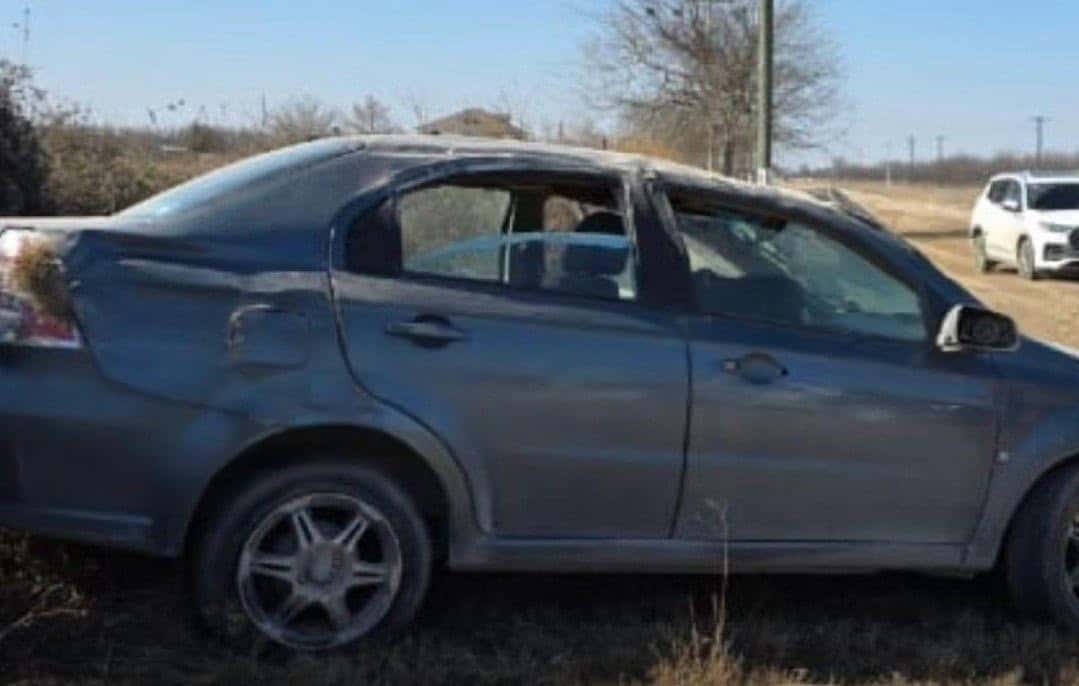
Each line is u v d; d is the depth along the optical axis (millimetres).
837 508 4805
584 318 4559
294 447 4352
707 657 4551
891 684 4512
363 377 4324
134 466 4195
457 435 4402
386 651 4414
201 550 4316
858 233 4988
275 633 4367
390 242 4488
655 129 36438
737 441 4664
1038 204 24312
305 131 21359
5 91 11773
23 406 4133
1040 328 15688
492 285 4551
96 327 4176
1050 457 5000
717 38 36312
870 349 4844
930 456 4871
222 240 4367
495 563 4543
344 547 4418
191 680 4145
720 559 4730
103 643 4371
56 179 13016
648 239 4727
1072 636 5020
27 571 4734
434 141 4797
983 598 5426
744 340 4707
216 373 4227
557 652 4562
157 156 16875
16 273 4191
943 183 100500
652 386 4566
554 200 4723
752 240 4867
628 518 4621
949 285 5043
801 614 5145
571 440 4512
